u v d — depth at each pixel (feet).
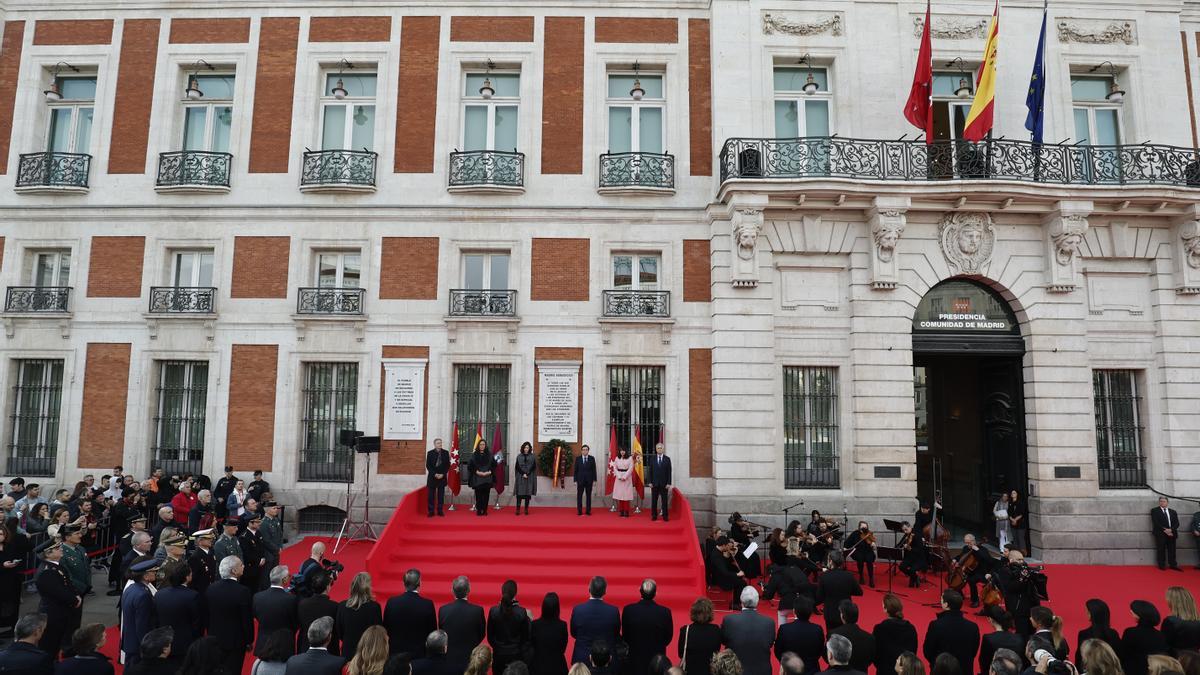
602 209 49.26
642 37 50.93
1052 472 45.60
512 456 47.52
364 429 47.73
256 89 50.78
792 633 19.93
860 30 49.37
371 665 16.29
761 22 49.47
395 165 50.01
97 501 38.93
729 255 47.39
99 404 48.39
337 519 47.91
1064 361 46.44
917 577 39.58
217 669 17.34
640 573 35.76
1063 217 45.55
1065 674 16.43
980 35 49.78
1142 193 45.09
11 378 49.34
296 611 21.91
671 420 47.55
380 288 49.03
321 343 48.52
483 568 35.99
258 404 48.08
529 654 20.76
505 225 49.60
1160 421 47.06
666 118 50.67
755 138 46.75
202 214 49.60
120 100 51.06
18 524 30.30
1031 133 48.80
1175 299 47.39
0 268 49.83
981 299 48.16
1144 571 42.86
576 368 48.06
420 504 42.63
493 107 51.72
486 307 48.73
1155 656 15.61
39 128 51.62
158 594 21.01
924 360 57.21
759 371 46.24
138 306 49.14
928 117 46.29
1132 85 49.80
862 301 46.78
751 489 45.24
